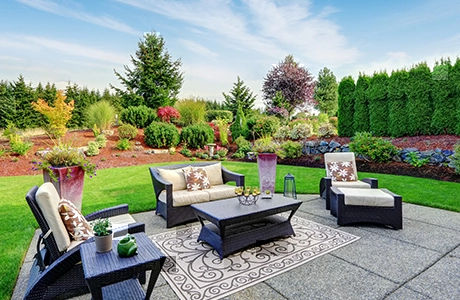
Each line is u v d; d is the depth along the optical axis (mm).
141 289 2121
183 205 3902
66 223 2217
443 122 7391
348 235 3385
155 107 16141
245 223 3375
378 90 8609
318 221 3943
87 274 1568
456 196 4801
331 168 5051
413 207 4473
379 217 3613
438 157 6426
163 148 10984
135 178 6824
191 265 2666
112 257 1783
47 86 16891
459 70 7074
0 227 3674
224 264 2682
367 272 2477
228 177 4750
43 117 14648
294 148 9344
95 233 1879
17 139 8750
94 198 5105
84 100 16922
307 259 2754
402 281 2316
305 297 2109
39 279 1891
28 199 1945
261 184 5410
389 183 5809
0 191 5605
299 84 18312
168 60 16656
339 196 3740
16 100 14844
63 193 3277
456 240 3164
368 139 7566
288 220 3383
